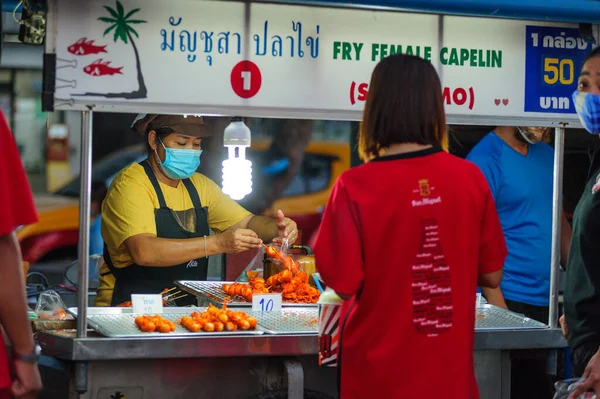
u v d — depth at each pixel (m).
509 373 3.41
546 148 4.24
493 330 3.23
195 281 4.16
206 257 4.36
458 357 2.27
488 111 3.35
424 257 2.24
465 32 3.30
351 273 2.22
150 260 3.98
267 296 3.52
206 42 3.01
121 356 2.86
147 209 4.11
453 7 3.16
